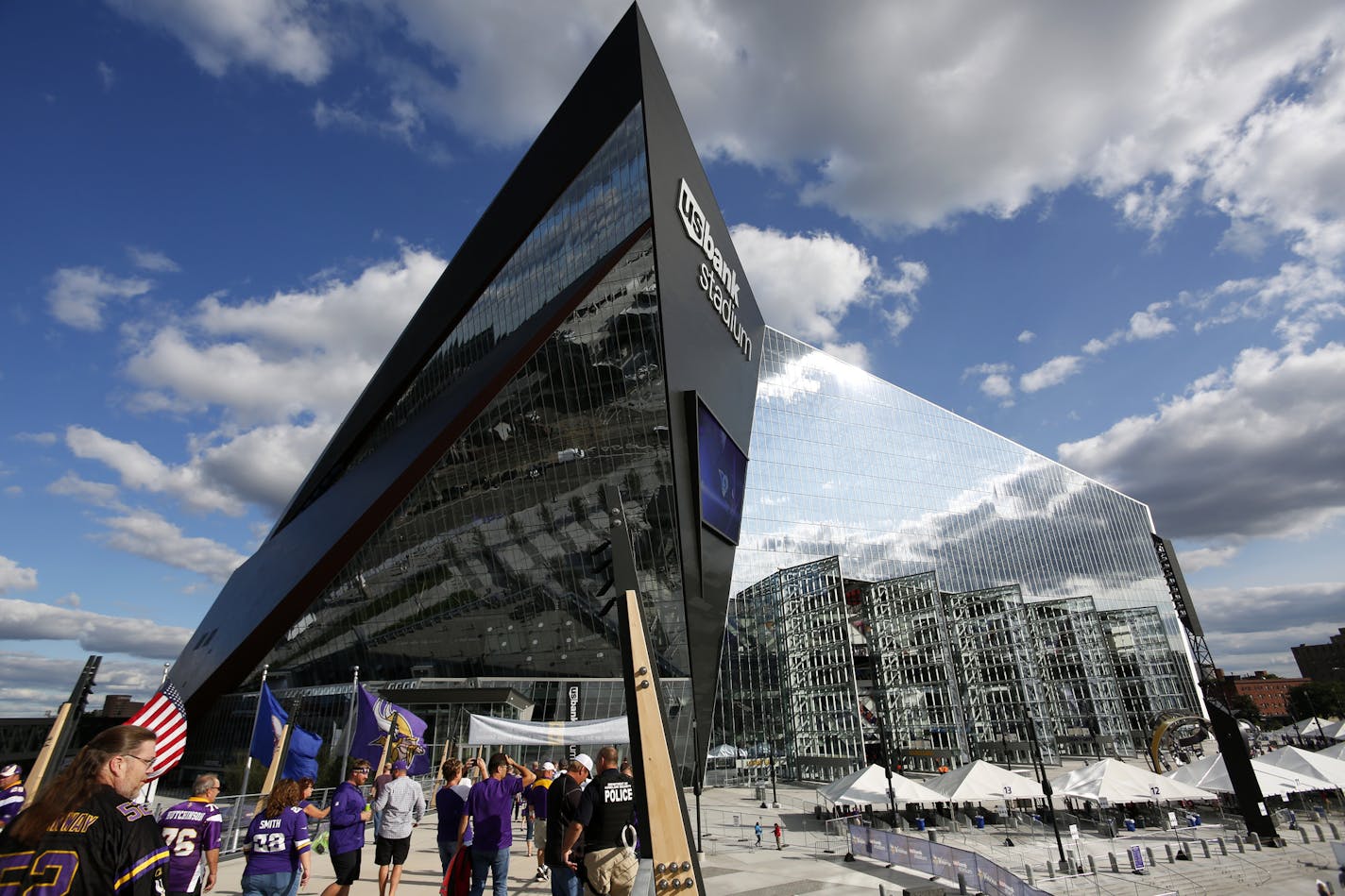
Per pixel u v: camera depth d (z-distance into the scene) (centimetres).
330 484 8838
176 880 646
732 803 4188
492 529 5069
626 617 607
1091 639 7662
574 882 681
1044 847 2814
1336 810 3750
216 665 5919
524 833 2038
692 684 4475
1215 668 3061
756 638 6147
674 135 4931
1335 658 18238
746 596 6475
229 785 4203
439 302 7025
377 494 5400
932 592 6378
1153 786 3020
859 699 5216
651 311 4375
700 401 4703
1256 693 17212
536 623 4909
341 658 5478
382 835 935
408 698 4603
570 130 5253
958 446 9569
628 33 4638
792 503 7306
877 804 3366
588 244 4922
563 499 4797
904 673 6450
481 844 841
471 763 1541
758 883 1831
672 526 4447
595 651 4697
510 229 5928
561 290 5153
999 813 3541
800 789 4994
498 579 5047
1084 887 2106
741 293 6362
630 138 4603
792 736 5628
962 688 7169
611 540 662
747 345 6425
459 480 5188
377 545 5478
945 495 9044
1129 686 8212
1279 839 2706
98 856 311
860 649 5578
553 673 4784
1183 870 2311
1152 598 11438
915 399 9300
